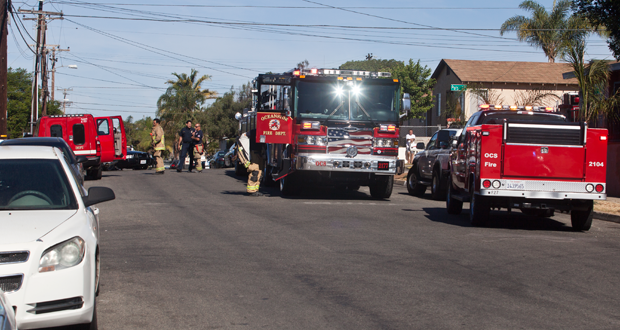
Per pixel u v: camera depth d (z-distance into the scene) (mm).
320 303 5617
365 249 8281
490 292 6094
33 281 4219
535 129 10156
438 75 41250
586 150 10148
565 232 10578
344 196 16031
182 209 12312
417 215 12266
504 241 9234
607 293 6152
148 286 6188
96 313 4891
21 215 4855
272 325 4977
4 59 19672
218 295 5871
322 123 14125
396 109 14508
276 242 8711
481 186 10164
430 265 7316
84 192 6051
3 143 9125
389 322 5066
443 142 15492
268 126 14352
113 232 9453
